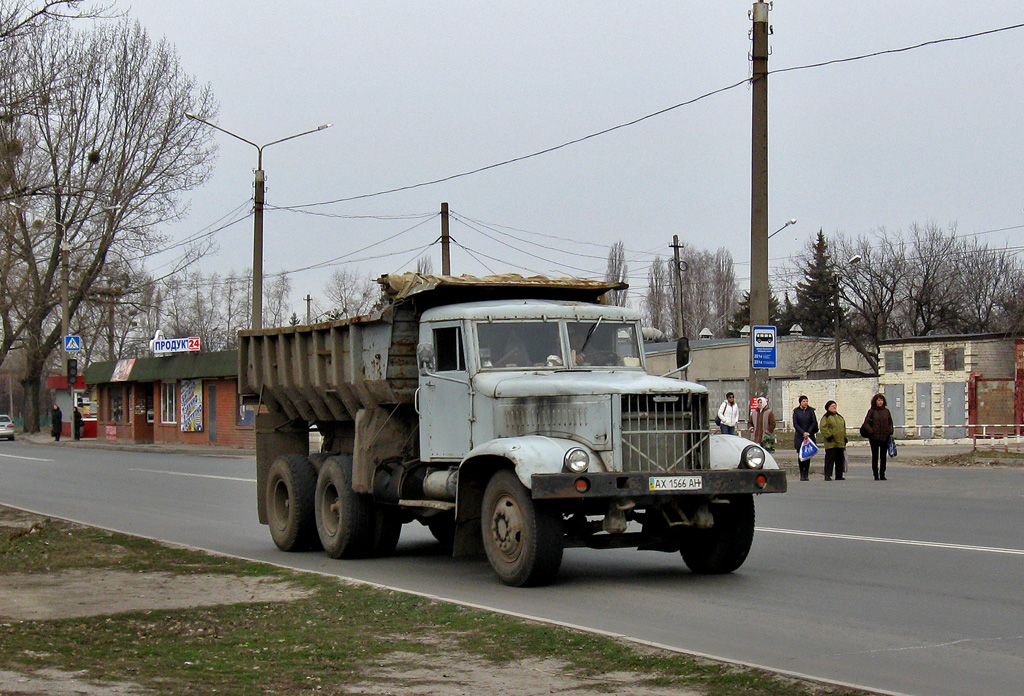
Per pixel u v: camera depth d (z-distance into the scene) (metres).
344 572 12.67
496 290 12.86
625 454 10.82
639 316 12.71
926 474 26.56
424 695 6.86
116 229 47.06
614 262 70.19
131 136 46.84
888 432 24.94
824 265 80.12
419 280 12.69
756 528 15.83
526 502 10.80
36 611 9.90
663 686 6.98
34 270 33.47
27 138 16.33
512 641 8.27
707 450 11.10
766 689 6.78
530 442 10.81
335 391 13.97
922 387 50.31
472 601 10.38
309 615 9.53
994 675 7.38
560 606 10.06
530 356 12.05
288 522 14.66
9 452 47.69
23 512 19.80
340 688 7.04
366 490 13.16
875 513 17.66
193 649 8.23
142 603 10.27
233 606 10.03
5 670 7.41
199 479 29.09
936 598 10.23
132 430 56.47
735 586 11.09
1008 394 47.47
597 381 11.21
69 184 18.38
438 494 12.35
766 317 25.45
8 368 117.75
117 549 14.22
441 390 12.35
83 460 40.03
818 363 68.88
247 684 7.13
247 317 97.62
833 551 13.37
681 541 12.05
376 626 8.98
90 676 7.27
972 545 13.66
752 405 25.67
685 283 88.88
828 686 6.79
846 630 8.87
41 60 14.88
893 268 68.06
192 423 51.38
